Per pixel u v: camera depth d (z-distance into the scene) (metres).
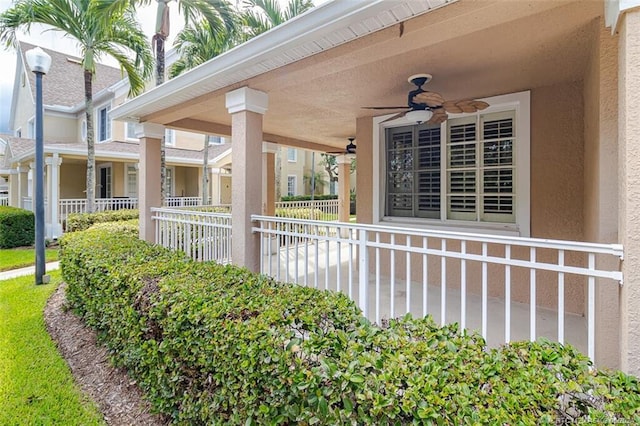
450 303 4.32
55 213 10.80
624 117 1.68
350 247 3.12
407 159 5.53
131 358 3.05
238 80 3.97
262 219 4.04
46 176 11.92
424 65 3.49
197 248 5.45
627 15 1.65
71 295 4.58
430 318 2.09
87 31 9.11
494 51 3.12
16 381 3.29
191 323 2.31
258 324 2.05
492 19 2.46
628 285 1.66
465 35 2.75
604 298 2.28
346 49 3.05
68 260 4.63
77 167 14.36
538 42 2.92
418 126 5.39
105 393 3.14
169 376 2.64
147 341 2.82
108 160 12.94
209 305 2.39
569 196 4.11
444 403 1.35
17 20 8.55
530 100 4.31
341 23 2.71
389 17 2.61
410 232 2.70
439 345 1.78
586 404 1.36
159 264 3.54
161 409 2.67
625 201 1.68
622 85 1.73
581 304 4.03
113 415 2.85
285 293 2.66
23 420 2.74
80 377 3.39
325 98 4.80
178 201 14.68
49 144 11.57
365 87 4.30
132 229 6.93
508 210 4.56
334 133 8.16
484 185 4.75
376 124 5.76
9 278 6.67
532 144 4.32
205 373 2.31
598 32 2.40
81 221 9.83
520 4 2.29
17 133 19.91
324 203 12.23
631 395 1.35
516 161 4.46
